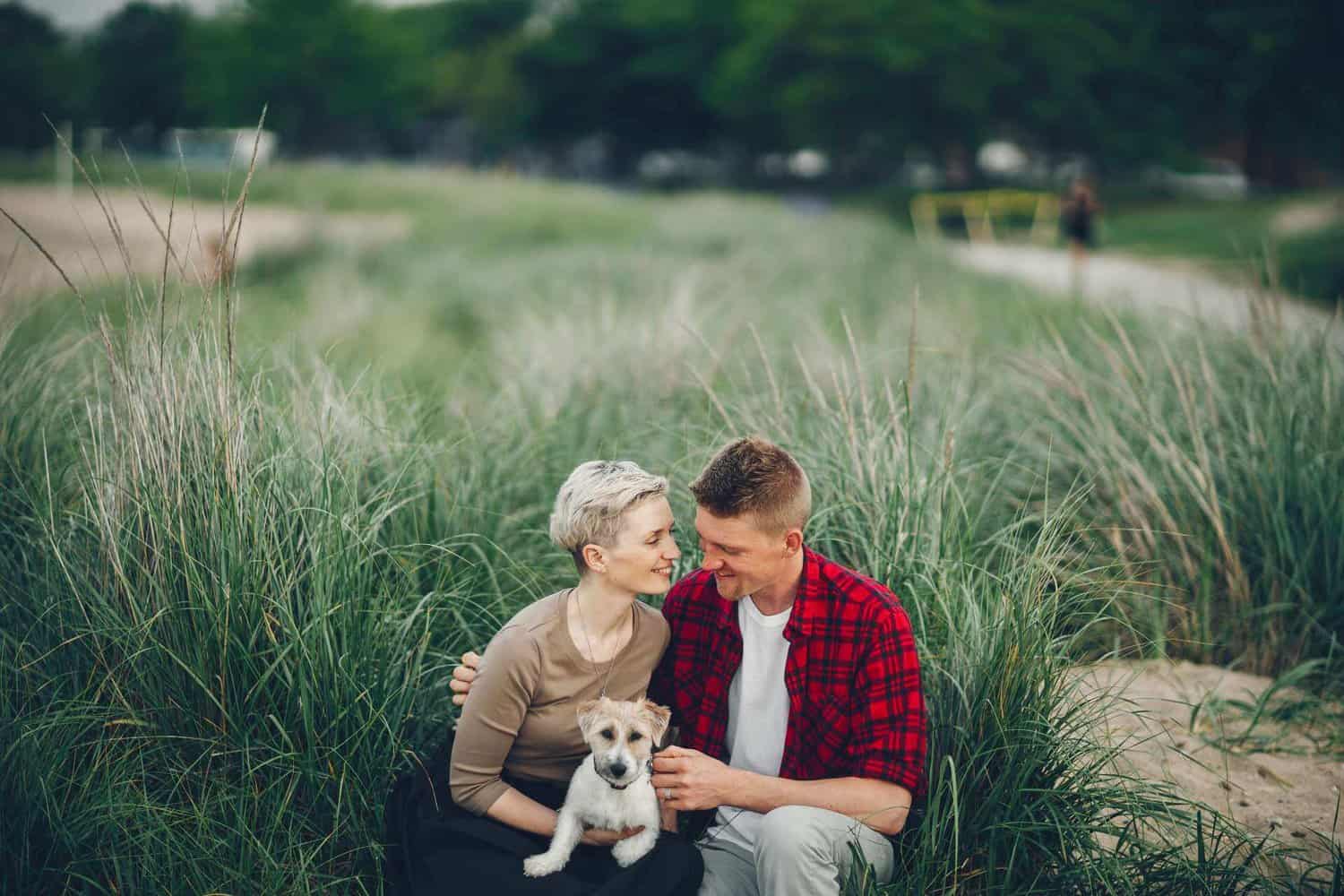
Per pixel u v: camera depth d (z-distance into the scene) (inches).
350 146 2763.3
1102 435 176.4
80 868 106.1
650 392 208.5
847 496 143.5
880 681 103.3
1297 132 1259.2
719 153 2504.9
